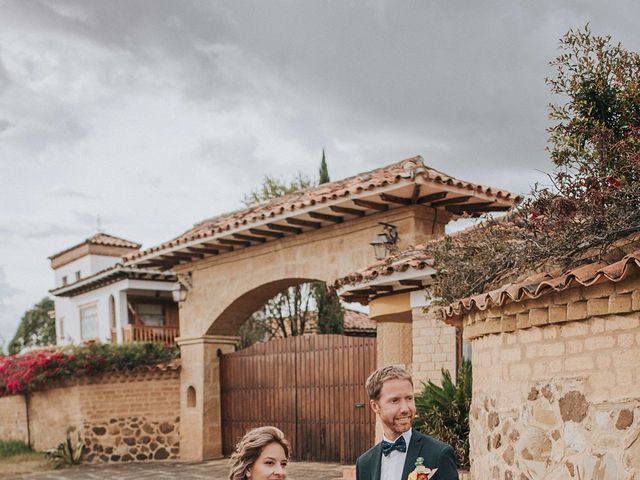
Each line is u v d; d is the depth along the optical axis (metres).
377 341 13.33
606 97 6.42
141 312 27.70
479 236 7.89
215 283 17.77
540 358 5.93
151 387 18.98
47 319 43.50
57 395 19.66
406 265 9.74
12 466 17.98
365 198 12.65
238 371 17.72
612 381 5.18
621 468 5.00
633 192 5.53
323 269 14.68
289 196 16.81
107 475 15.84
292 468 14.33
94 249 31.61
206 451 17.80
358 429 14.65
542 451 5.80
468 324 7.43
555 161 6.37
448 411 9.45
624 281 5.02
